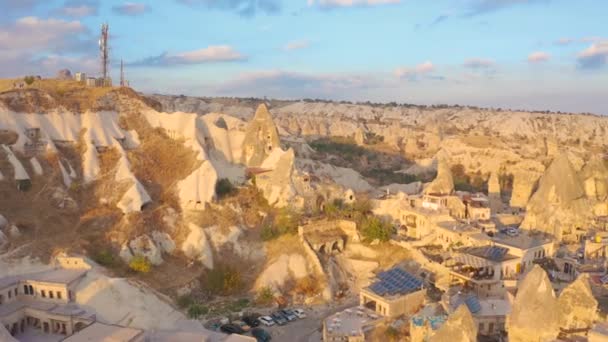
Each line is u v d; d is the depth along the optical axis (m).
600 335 48.38
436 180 108.38
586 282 54.28
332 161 185.12
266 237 93.00
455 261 81.06
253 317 74.94
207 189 98.81
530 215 96.75
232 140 122.62
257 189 106.75
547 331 50.03
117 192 95.75
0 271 74.25
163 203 97.25
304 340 69.12
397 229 100.06
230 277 83.50
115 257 81.81
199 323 72.00
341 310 78.50
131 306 71.38
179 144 111.69
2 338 55.66
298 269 86.56
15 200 89.06
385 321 69.06
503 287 73.25
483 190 161.12
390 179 170.25
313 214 101.81
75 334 59.97
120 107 116.50
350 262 91.31
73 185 96.44
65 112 108.88
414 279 75.56
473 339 48.22
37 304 70.81
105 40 129.25
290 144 181.50
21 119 103.62
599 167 109.44
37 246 79.56
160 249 87.50
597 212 104.25
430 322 59.44
